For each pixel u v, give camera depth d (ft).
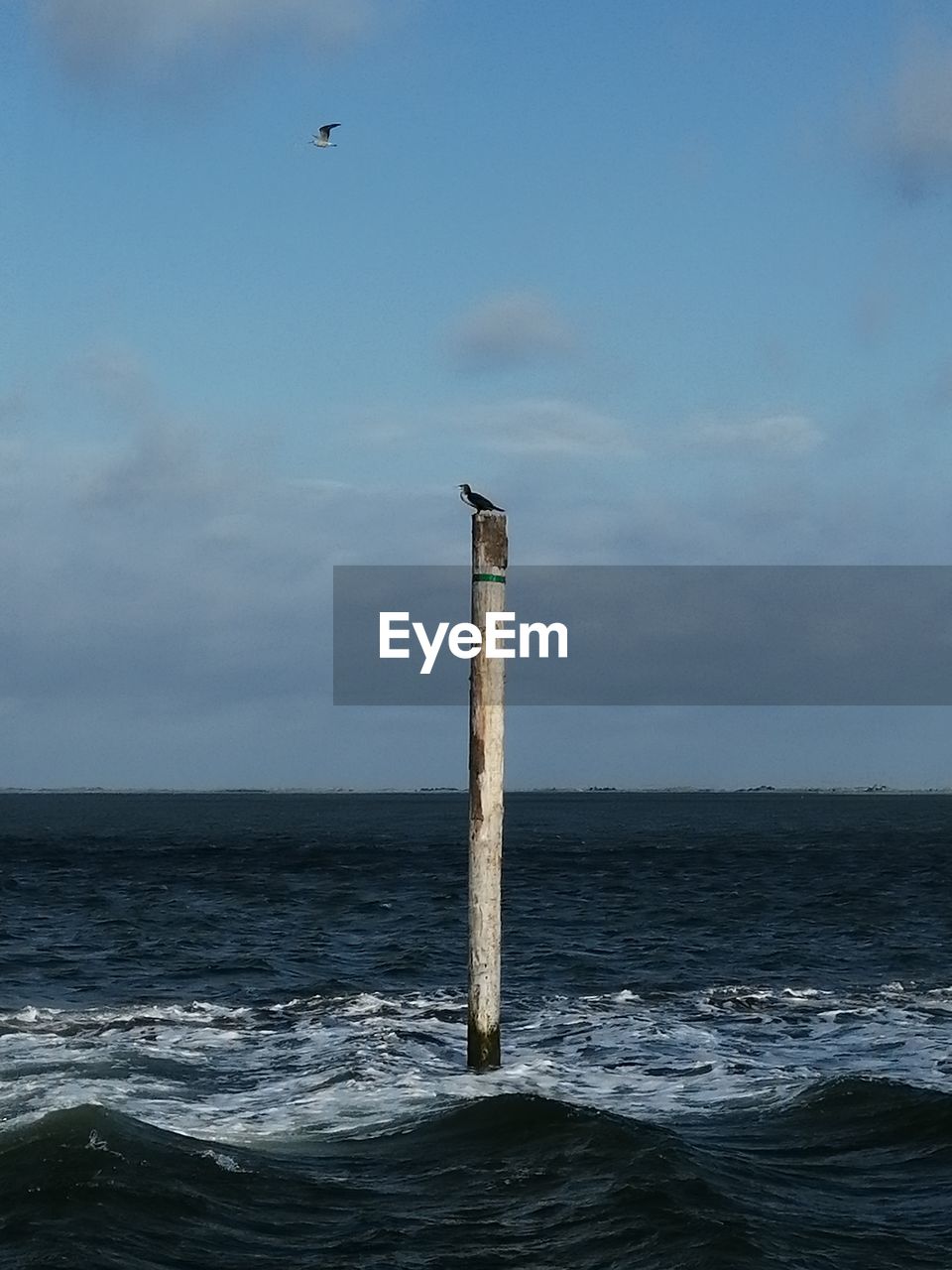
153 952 117.08
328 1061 69.82
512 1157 50.08
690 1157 49.57
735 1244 40.70
